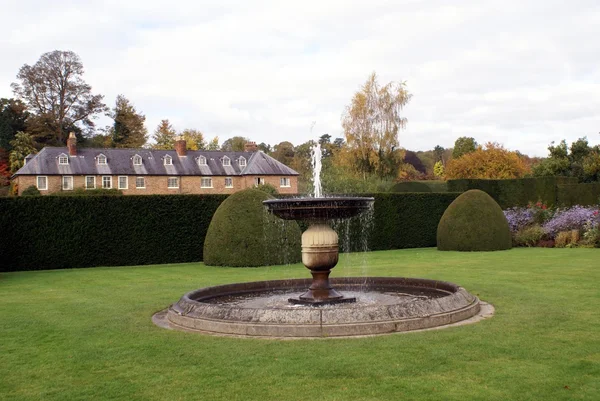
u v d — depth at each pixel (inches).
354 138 1440.7
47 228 627.5
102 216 649.0
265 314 249.0
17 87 2228.1
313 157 519.5
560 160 1371.8
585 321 265.6
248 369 194.4
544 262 549.6
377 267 553.0
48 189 1680.6
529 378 179.3
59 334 266.7
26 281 506.3
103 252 647.8
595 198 919.0
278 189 1925.4
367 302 316.2
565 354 207.0
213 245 615.5
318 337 235.6
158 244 669.9
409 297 335.0
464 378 180.1
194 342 235.3
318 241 307.3
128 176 1782.7
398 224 815.7
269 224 615.2
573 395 163.3
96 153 1790.1
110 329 273.9
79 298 387.9
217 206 698.2
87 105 2346.2
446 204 858.1
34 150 2128.4
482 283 409.7
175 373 194.2
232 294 357.4
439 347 215.8
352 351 211.0
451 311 265.3
